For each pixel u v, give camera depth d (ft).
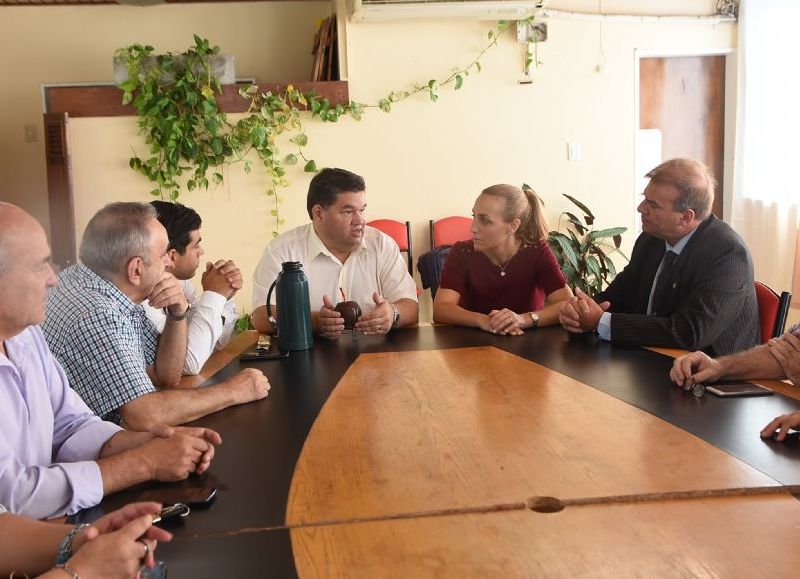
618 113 16.71
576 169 16.71
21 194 17.70
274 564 3.18
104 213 5.70
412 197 16.30
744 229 16.42
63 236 14.89
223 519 3.64
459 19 15.93
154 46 17.56
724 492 3.76
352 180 8.81
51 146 14.83
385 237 9.55
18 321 4.18
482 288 9.31
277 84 15.47
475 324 8.41
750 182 16.21
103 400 5.26
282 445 4.66
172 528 3.56
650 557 3.15
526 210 9.02
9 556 3.43
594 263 15.97
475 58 16.14
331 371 6.52
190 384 6.42
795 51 14.64
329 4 17.75
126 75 15.11
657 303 8.34
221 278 7.42
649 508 3.63
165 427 4.58
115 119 15.25
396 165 16.19
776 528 3.38
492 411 5.19
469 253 9.37
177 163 15.30
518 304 9.34
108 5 17.38
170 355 6.43
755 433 4.61
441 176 16.33
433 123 16.20
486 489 3.87
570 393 5.58
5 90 17.43
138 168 15.28
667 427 4.75
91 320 5.31
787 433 4.49
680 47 16.72
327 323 7.93
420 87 16.06
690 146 17.24
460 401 5.46
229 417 5.29
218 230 15.79
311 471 4.21
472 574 3.05
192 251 8.18
